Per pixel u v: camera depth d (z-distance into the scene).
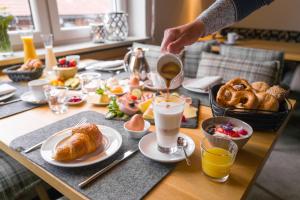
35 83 1.05
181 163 0.63
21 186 0.94
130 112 0.91
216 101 0.85
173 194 0.53
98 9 2.40
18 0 1.77
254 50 1.60
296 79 2.36
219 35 3.34
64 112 0.97
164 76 0.92
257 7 0.97
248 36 3.54
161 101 0.70
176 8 2.88
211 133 0.70
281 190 1.50
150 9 2.56
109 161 0.64
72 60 1.40
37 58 1.53
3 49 1.54
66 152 0.60
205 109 0.98
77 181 0.56
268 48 2.43
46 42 1.48
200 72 1.56
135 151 0.68
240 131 0.70
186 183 0.56
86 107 1.02
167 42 0.95
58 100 1.00
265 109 0.79
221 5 0.94
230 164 0.56
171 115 0.61
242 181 0.57
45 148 0.67
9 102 1.04
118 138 0.72
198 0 3.32
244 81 0.89
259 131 0.81
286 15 3.22
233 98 0.81
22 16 1.82
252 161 0.65
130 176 0.58
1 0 1.67
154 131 0.80
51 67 1.51
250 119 0.78
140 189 0.54
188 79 1.33
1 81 1.35
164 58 0.92
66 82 1.28
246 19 3.52
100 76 1.41
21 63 1.58
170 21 2.83
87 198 0.51
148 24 2.59
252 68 1.41
